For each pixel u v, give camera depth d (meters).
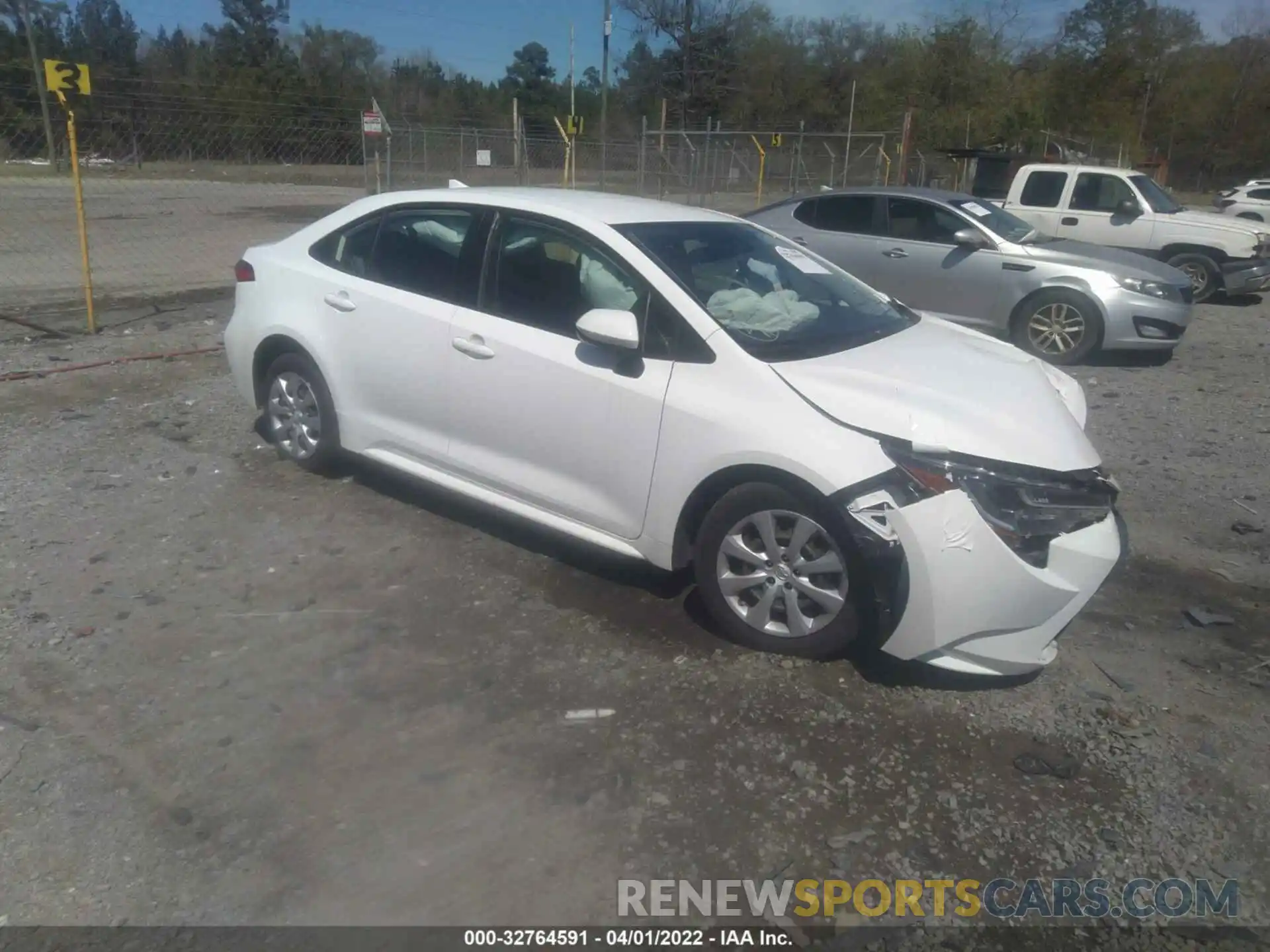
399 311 5.08
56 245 16.28
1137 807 3.31
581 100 57.31
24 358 8.41
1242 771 3.50
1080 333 9.68
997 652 3.74
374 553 4.95
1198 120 50.78
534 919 2.80
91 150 22.98
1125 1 48.69
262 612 4.37
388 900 2.85
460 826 3.13
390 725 3.61
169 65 44.41
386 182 23.45
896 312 5.20
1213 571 5.06
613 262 4.48
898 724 3.69
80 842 3.03
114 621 4.25
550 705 3.75
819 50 56.56
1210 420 7.78
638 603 4.52
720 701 3.79
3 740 3.47
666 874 2.97
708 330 4.15
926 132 43.47
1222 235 13.52
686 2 52.41
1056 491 3.75
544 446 4.57
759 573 4.03
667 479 4.16
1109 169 14.27
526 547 5.07
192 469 5.96
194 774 3.33
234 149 24.52
